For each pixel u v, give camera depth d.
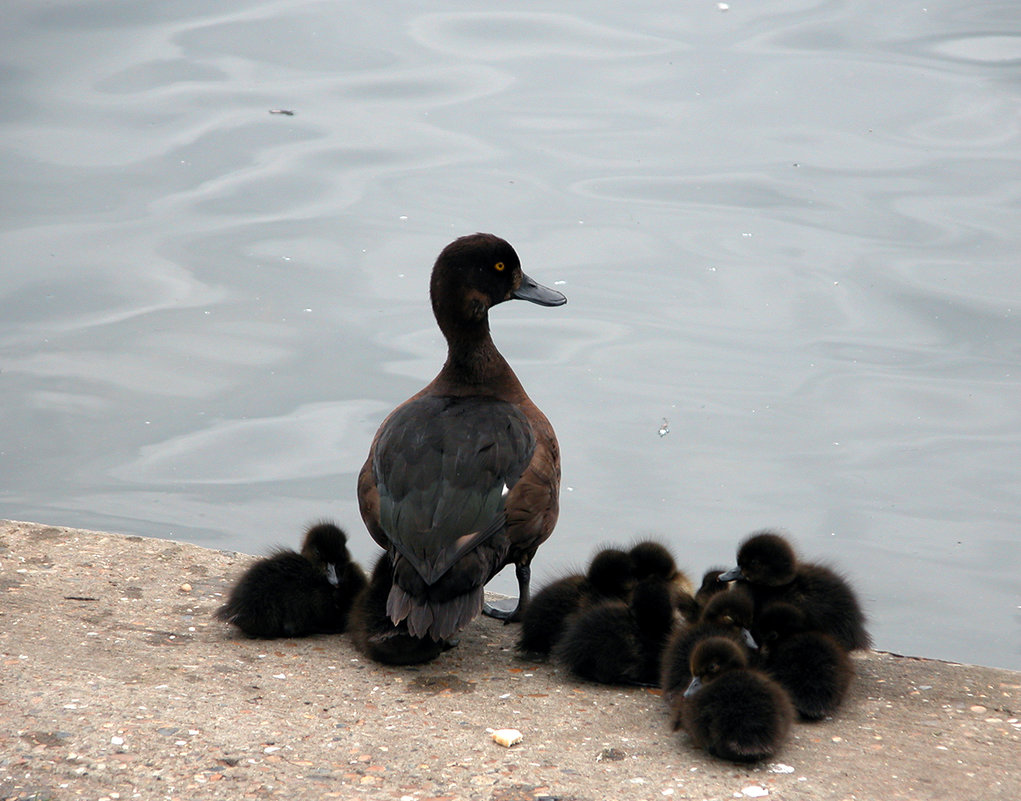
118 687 7.16
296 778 6.15
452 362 9.79
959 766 6.54
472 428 8.68
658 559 8.84
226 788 6.01
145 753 6.30
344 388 15.76
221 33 28.05
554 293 10.11
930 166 22.38
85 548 10.06
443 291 9.65
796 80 26.23
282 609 8.42
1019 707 7.54
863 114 24.59
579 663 7.85
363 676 7.84
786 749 6.75
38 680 7.15
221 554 10.20
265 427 14.94
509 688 7.75
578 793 6.11
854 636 8.08
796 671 7.23
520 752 6.62
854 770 6.46
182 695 7.15
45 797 5.84
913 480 13.96
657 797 6.09
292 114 23.72
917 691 7.81
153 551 10.12
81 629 8.31
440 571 7.75
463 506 8.10
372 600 8.28
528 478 8.59
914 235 19.88
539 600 8.54
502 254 9.79
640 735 6.94
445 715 7.17
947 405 15.53
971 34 28.77
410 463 8.36
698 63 27.31
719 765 6.50
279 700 7.25
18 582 9.22
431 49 27.89
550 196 21.33
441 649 8.31
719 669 6.82
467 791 6.10
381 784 6.14
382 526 8.18
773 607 7.66
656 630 7.77
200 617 8.83
